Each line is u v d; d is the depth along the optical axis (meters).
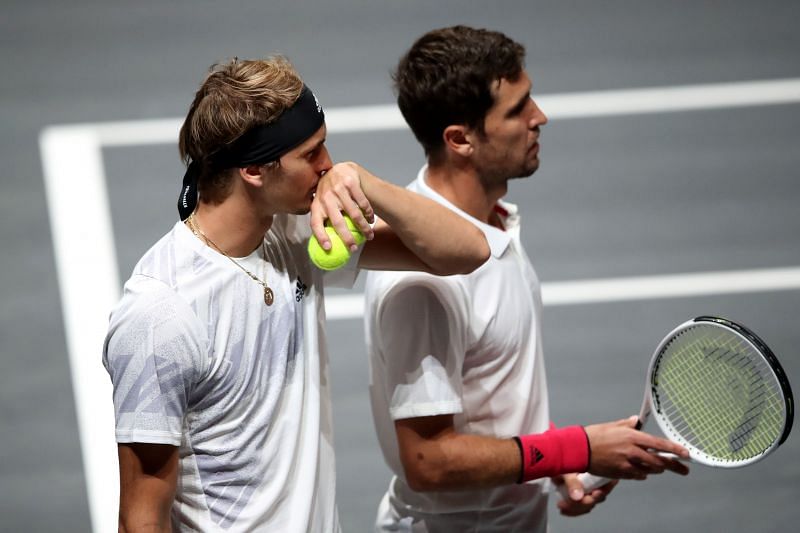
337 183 8.68
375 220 10.04
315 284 9.61
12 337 21.95
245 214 8.68
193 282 8.48
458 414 11.02
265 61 8.68
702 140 27.77
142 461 8.36
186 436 8.69
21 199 26.59
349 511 17.22
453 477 10.48
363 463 18.42
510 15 34.91
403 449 10.56
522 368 11.22
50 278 23.64
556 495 17.47
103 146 28.77
